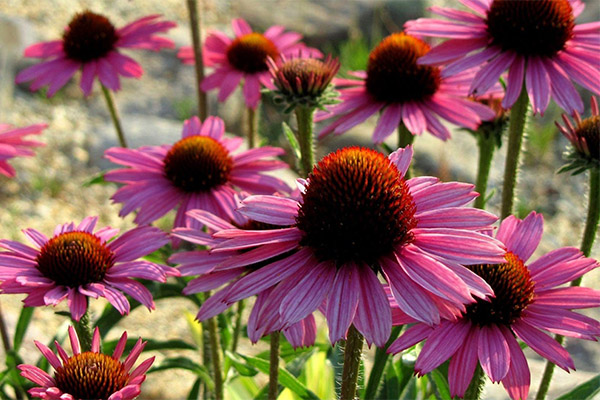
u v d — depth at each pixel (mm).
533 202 1280
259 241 527
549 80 622
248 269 572
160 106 1355
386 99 678
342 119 682
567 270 567
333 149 1312
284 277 522
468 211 530
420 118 664
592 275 1129
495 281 551
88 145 1224
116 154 668
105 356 555
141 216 645
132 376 557
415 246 523
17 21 995
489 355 542
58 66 758
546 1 629
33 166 1165
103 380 548
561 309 556
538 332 551
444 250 520
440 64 635
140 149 680
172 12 1615
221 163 659
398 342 548
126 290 584
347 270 521
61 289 584
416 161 1271
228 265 525
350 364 530
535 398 632
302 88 634
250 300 896
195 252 582
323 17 1683
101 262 591
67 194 1132
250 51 779
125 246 606
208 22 1613
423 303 510
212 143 661
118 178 662
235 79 776
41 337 864
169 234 609
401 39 680
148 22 774
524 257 575
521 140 637
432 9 654
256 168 671
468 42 641
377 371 599
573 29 645
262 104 1399
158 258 692
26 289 583
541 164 1395
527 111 638
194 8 756
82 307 577
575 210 1279
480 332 550
